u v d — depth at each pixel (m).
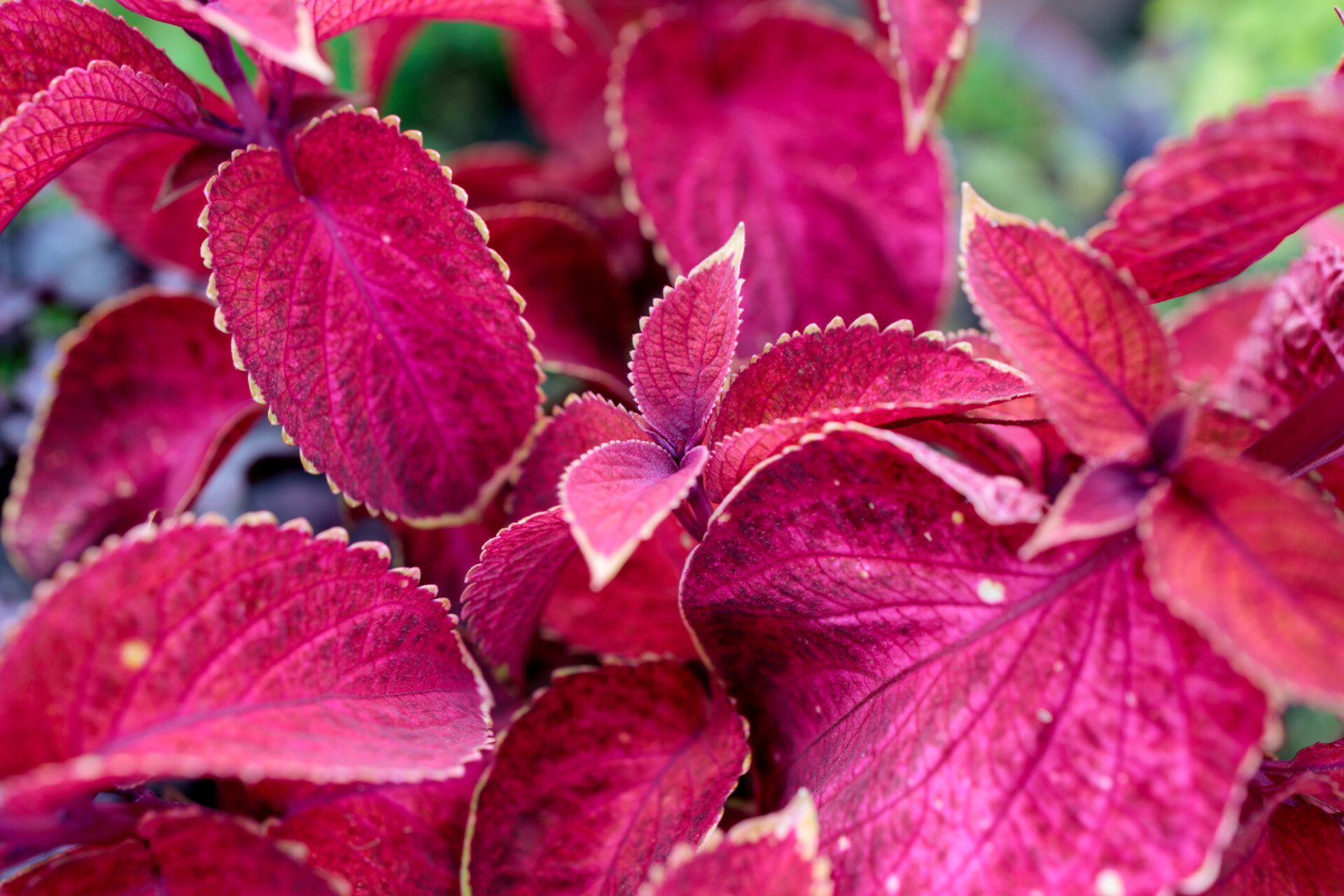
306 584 0.45
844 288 0.61
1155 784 0.43
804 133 0.61
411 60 1.09
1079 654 0.44
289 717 0.44
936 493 0.45
